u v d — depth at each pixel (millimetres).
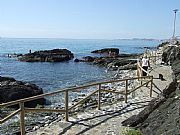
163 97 10977
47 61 67125
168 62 36656
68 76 40438
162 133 8445
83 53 101250
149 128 9633
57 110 11320
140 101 15844
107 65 54875
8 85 22016
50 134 10312
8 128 14336
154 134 8891
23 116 9211
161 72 28859
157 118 9984
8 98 20016
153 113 10641
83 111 14023
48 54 72875
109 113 13250
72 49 142250
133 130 9961
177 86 11062
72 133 10422
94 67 54219
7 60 70625
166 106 10344
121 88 24641
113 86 26875
